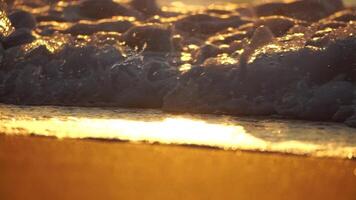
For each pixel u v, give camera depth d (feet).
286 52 45.34
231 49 50.49
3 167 29.96
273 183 28.84
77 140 35.27
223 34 58.54
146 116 41.81
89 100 45.39
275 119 41.52
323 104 41.65
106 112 42.88
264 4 68.49
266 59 44.86
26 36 53.26
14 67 48.55
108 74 46.29
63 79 46.93
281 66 44.21
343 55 44.14
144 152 33.32
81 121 39.86
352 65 43.83
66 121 39.78
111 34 53.57
